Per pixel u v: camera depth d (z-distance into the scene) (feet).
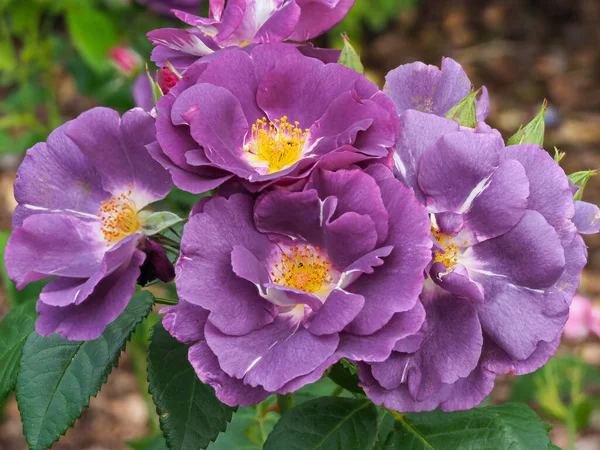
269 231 0.91
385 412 1.07
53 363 1.02
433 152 0.92
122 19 2.23
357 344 0.86
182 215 1.32
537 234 0.90
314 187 0.90
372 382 0.90
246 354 0.88
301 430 1.02
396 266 0.87
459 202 0.93
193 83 0.96
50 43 2.19
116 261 0.93
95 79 2.30
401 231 0.88
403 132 0.93
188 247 0.88
